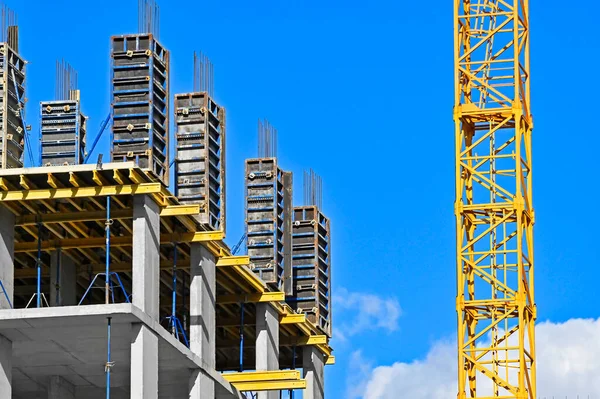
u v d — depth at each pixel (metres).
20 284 94.62
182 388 91.00
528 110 109.56
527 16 110.19
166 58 88.62
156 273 84.19
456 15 109.94
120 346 84.31
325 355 106.56
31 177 82.62
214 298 90.75
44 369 87.62
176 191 90.50
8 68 88.25
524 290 106.25
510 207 106.94
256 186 99.81
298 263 105.25
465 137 110.56
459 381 105.50
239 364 104.25
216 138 92.50
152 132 86.31
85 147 88.88
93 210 85.19
